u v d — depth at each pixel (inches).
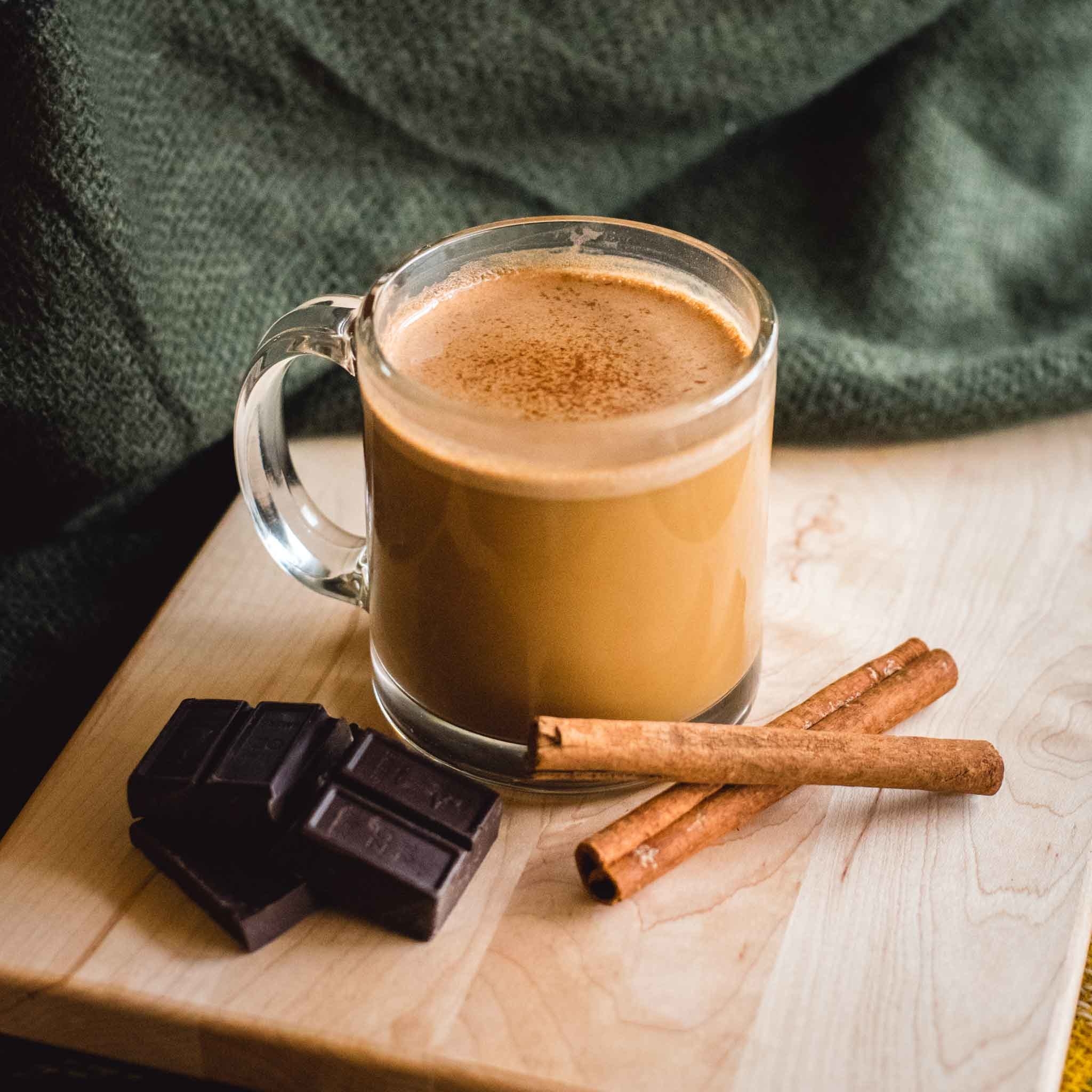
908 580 19.6
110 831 17.0
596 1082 15.3
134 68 19.5
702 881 16.6
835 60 22.3
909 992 15.8
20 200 18.6
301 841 16.0
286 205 20.9
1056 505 20.6
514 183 22.0
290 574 18.4
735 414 16.0
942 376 21.3
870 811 17.1
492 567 16.2
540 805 17.3
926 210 23.0
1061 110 24.1
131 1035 15.9
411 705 17.4
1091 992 17.6
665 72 21.8
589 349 17.2
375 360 16.2
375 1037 15.6
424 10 20.7
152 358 19.9
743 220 23.7
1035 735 17.8
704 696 17.2
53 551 21.1
